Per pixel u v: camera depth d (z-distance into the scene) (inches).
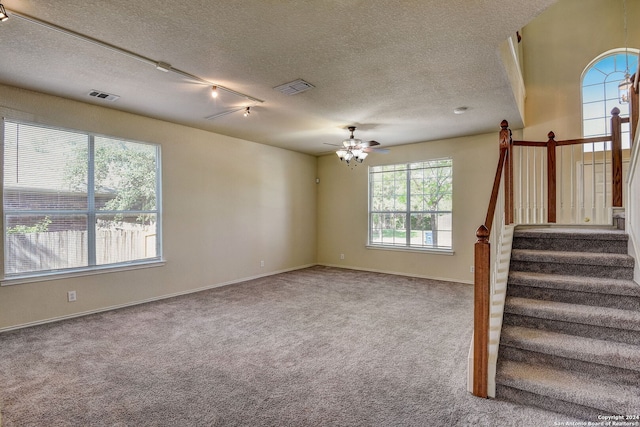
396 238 257.4
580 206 148.9
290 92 141.7
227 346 118.3
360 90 139.6
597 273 101.3
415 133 214.4
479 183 216.5
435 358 108.2
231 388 90.0
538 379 79.7
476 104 157.5
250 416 77.6
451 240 229.6
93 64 115.2
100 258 162.9
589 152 189.3
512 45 142.7
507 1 80.8
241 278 230.8
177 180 193.3
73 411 79.3
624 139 183.9
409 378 95.0
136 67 117.4
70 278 150.6
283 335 128.7
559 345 83.2
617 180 131.8
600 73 195.8
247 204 236.1
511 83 137.5
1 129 133.0
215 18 88.0
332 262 291.4
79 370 100.0
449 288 206.2
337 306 167.9
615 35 189.5
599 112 194.9
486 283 82.4
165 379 94.9
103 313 157.2
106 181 165.3
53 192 147.7
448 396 85.3
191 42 100.6
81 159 156.4
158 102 154.9
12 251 136.3
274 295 190.9
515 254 111.5
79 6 82.4
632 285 89.7
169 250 189.2
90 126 157.5
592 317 86.0
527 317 94.5
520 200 154.6
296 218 278.8
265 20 88.8
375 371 99.5
